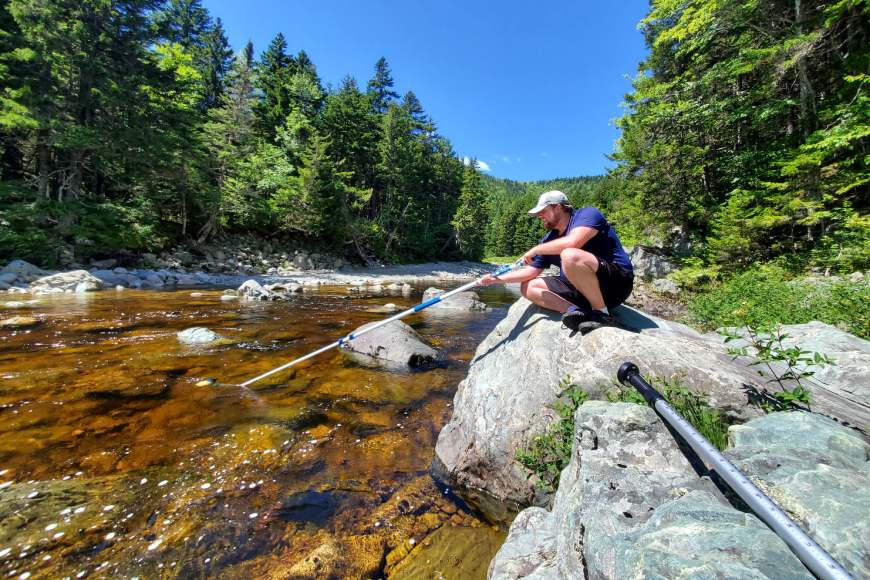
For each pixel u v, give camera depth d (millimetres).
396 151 34562
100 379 4129
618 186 22000
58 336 5824
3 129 12969
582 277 2535
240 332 6727
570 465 1824
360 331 4348
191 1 33219
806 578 819
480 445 2652
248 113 23344
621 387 2225
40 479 2395
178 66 21125
